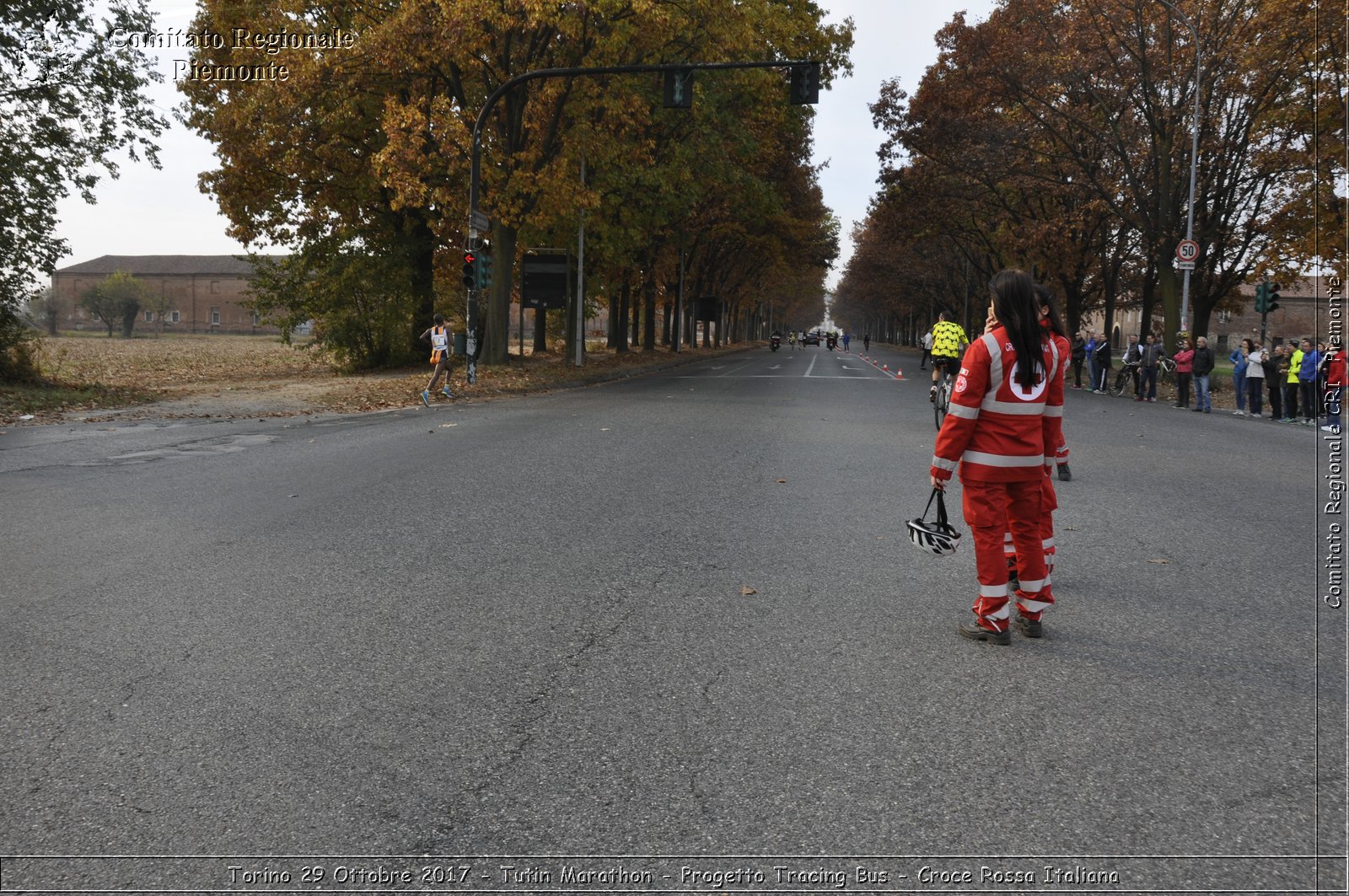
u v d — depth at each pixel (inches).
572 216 1101.7
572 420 618.8
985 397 174.9
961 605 204.7
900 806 115.4
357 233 1210.0
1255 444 556.7
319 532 270.8
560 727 138.2
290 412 663.8
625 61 978.7
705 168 1275.8
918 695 151.3
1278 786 121.0
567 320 1649.9
